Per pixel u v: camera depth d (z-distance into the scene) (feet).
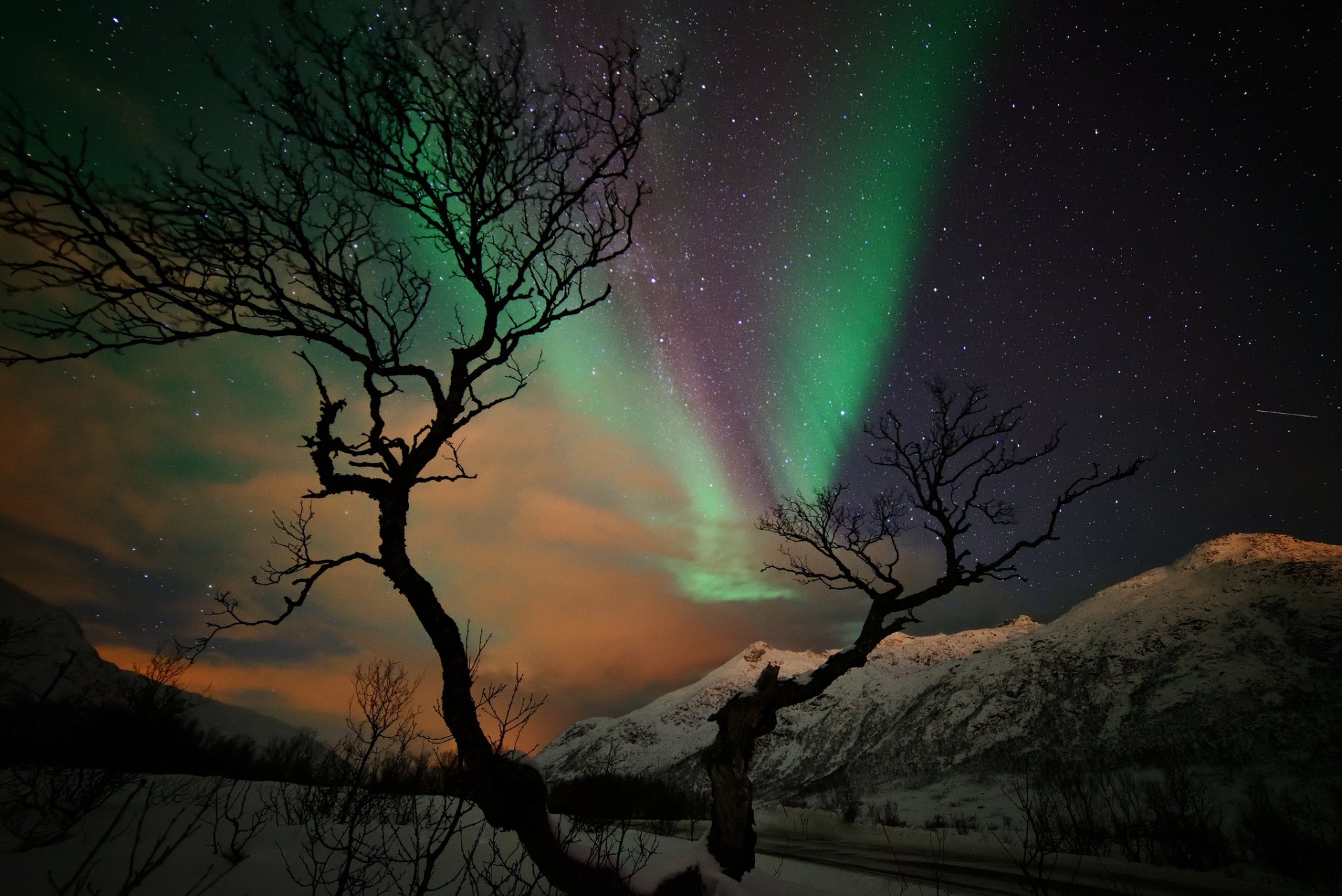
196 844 15.44
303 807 19.79
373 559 14.64
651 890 15.14
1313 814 43.73
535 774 13.64
